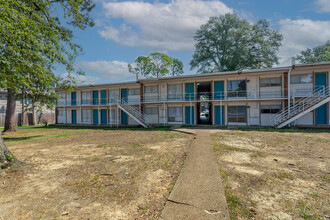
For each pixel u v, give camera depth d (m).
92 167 5.48
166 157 6.43
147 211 2.97
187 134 12.61
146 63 41.94
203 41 33.28
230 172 4.70
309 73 15.48
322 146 7.74
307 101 14.45
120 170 5.12
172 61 44.09
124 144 9.30
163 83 21.23
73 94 26.52
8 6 6.89
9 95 16.53
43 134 15.20
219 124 18.75
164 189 3.82
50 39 9.72
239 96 18.03
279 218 2.69
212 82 19.14
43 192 3.82
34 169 5.38
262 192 3.56
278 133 12.01
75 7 11.56
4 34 6.96
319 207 2.99
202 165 5.29
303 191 3.59
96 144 9.56
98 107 23.50
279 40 29.20
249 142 8.91
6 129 17.39
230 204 3.11
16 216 2.91
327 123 15.09
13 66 8.10
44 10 10.20
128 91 23.09
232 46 30.89
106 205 3.21
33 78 11.29
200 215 2.76
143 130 16.53
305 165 5.21
